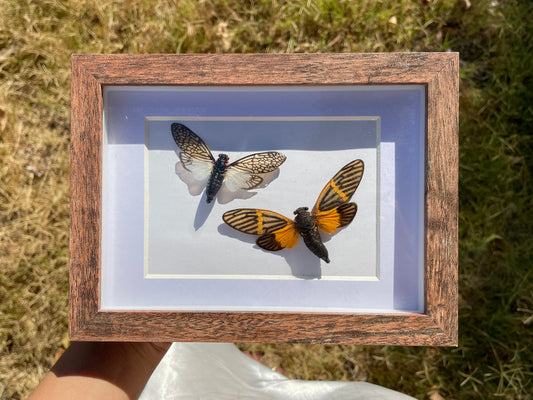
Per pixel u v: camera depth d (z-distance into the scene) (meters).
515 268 0.44
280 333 0.22
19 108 0.45
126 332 0.22
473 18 0.44
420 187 0.23
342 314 0.22
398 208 0.23
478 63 0.45
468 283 0.44
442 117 0.22
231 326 0.22
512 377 0.43
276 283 0.24
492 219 0.44
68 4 0.46
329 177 0.24
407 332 0.22
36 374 0.44
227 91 0.23
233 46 0.46
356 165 0.24
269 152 0.24
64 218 0.45
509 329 0.44
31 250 0.45
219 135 0.24
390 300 0.23
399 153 0.23
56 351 0.45
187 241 0.24
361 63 0.22
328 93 0.23
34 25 0.45
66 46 0.46
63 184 0.46
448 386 0.44
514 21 0.44
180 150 0.24
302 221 0.23
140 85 0.22
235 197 0.24
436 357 0.44
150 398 0.34
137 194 0.23
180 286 0.24
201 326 0.22
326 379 0.45
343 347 0.45
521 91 0.44
